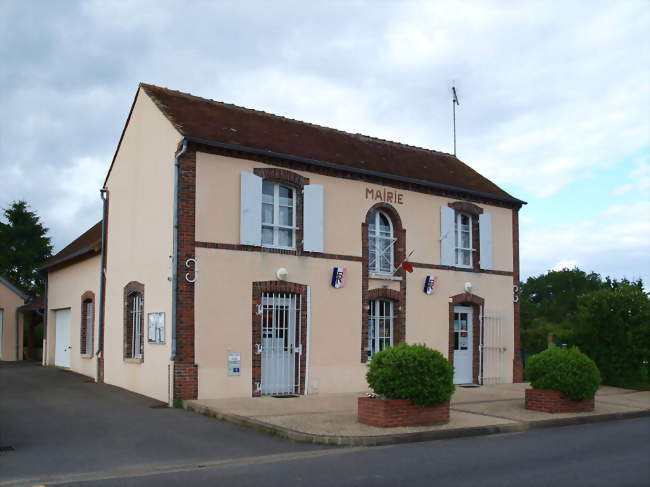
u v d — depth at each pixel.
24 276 40.97
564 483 7.22
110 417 11.76
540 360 13.32
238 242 13.96
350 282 15.70
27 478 7.60
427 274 17.27
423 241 17.31
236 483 7.25
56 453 8.95
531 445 9.87
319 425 10.62
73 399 13.93
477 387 17.30
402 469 7.95
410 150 20.41
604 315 19.00
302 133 17.47
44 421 11.37
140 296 15.45
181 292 13.16
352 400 13.77
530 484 7.16
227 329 13.63
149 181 15.05
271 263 14.41
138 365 14.92
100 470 8.01
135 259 15.55
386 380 10.86
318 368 14.95
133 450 9.16
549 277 65.50
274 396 14.08
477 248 18.66
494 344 18.59
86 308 19.73
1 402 13.53
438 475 7.61
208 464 8.38
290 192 15.20
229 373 13.55
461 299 17.91
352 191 16.03
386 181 16.70
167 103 15.35
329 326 15.23
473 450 9.37
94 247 18.22
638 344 18.75
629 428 11.95
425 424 11.04
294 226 15.03
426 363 11.02
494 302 18.78
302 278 14.87
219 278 13.63
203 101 16.83
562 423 12.23
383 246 16.84
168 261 13.60
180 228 13.28
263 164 14.51
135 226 15.73
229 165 14.02
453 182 18.55
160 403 13.35
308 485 7.13
